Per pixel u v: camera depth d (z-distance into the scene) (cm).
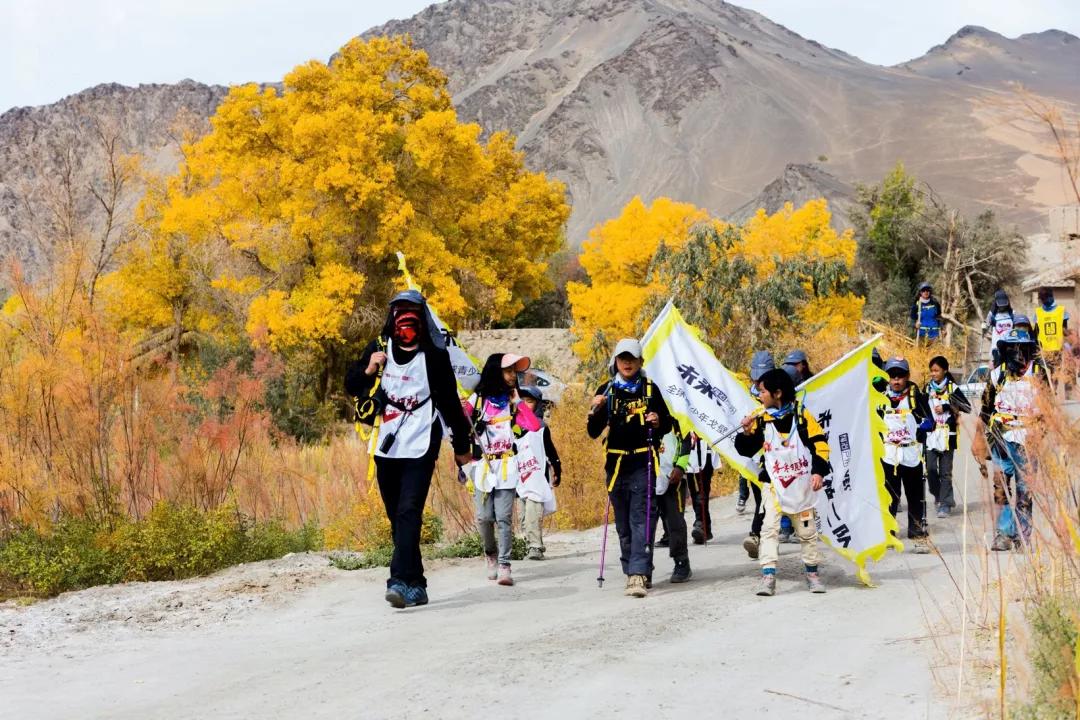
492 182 5100
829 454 966
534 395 1239
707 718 556
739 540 1333
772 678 630
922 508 1227
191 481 1247
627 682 629
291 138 3953
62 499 1139
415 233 4034
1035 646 548
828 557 1141
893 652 676
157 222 3956
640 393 989
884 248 5659
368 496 1352
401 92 4378
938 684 578
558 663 681
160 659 761
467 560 1221
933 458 1400
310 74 3991
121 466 1191
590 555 1280
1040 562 621
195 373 2162
